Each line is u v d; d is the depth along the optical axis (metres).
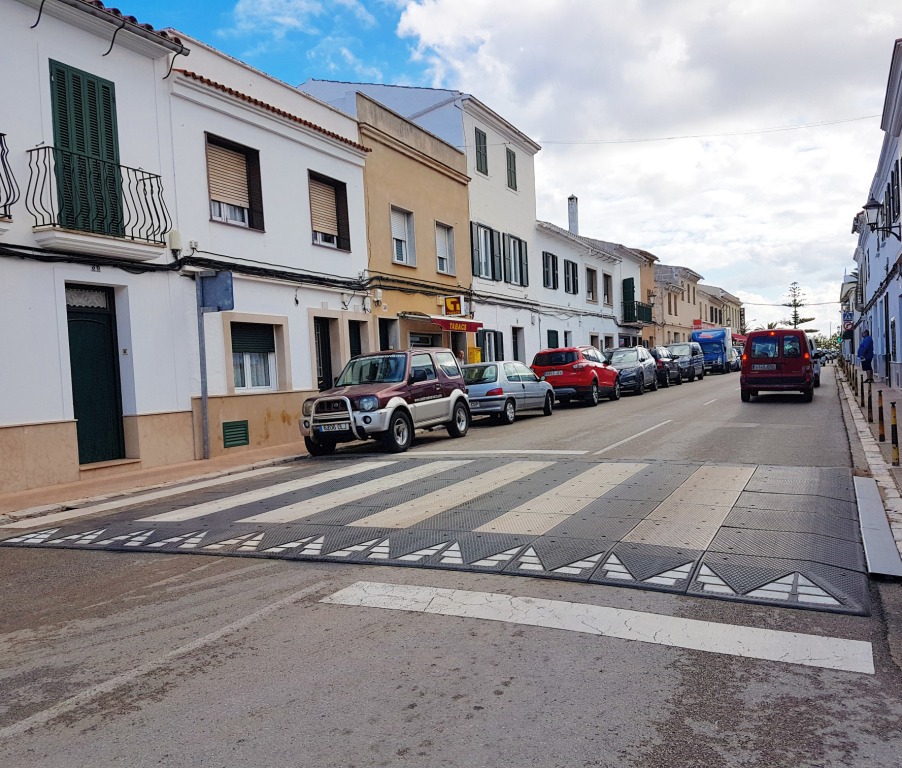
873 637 3.88
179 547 6.24
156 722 3.19
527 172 28.52
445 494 7.71
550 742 2.91
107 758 2.91
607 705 3.20
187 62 12.90
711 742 2.88
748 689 3.32
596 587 4.71
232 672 3.68
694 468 8.66
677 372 30.11
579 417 17.03
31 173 9.94
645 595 4.54
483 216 24.64
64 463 10.38
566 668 3.57
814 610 4.24
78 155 10.56
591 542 5.62
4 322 9.70
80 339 11.13
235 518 7.23
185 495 9.09
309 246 15.80
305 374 15.45
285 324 14.92
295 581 5.12
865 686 3.32
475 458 10.31
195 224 12.85
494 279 25.38
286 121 15.03
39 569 5.93
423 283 20.45
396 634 4.07
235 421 13.47
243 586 5.09
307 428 12.07
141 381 11.72
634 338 43.00
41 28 10.31
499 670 3.57
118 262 11.23
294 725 3.11
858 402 17.22
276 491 8.67
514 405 16.75
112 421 11.59
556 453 10.49
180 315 12.45
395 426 11.94
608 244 40.28
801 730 2.96
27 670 3.85
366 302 17.72
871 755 2.76
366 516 6.87
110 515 8.05
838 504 6.65
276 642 4.04
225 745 2.97
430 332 20.64
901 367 19.80
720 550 5.32
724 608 4.30
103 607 4.84
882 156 20.91
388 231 18.88
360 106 17.95
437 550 5.62
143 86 11.97
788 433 12.04
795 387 18.27
